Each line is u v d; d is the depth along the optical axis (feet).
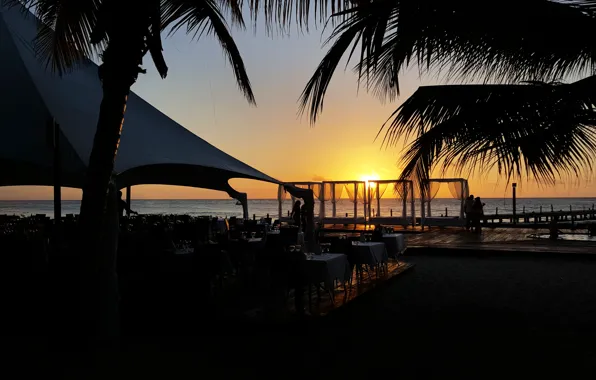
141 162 22.31
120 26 11.78
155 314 16.66
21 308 16.80
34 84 21.70
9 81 21.53
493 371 11.89
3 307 16.99
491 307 18.83
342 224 63.41
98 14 12.14
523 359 12.73
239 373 11.76
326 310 17.20
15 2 17.70
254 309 17.43
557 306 18.94
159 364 12.30
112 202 12.94
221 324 15.57
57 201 19.81
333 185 64.69
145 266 18.99
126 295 17.24
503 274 27.09
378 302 19.88
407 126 11.56
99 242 12.17
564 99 9.96
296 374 11.72
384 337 14.83
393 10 9.62
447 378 11.47
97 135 12.03
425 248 37.14
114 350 12.57
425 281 24.88
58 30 15.10
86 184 12.06
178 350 13.51
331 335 15.07
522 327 15.87
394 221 60.64
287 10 11.63
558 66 10.23
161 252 19.45
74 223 25.81
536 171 10.43
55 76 24.53
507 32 9.49
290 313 16.76
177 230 26.09
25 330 14.74
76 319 12.23
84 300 12.16
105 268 12.56
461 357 12.94
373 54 9.82
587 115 9.88
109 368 11.82
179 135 30.66
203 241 26.61
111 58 11.86
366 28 9.70
